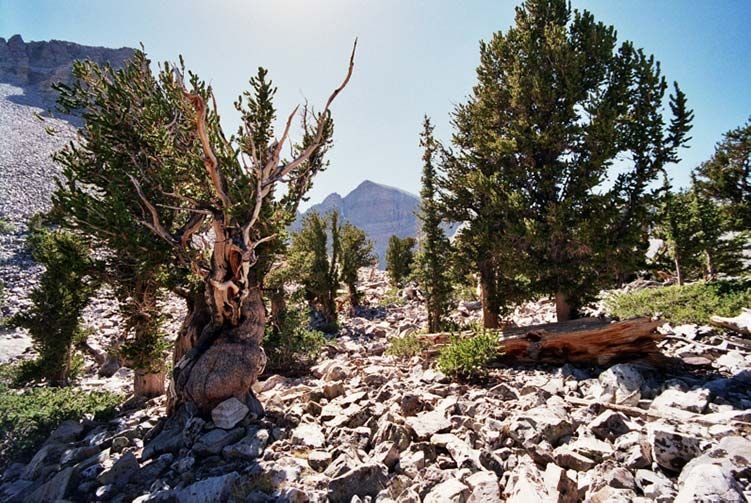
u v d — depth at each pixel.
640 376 8.29
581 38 15.37
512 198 14.23
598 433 5.94
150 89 10.92
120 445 7.76
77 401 10.92
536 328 11.77
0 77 136.88
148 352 11.77
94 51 169.75
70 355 14.87
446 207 18.89
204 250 9.56
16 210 53.53
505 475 5.20
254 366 8.35
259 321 9.05
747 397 7.16
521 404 7.55
